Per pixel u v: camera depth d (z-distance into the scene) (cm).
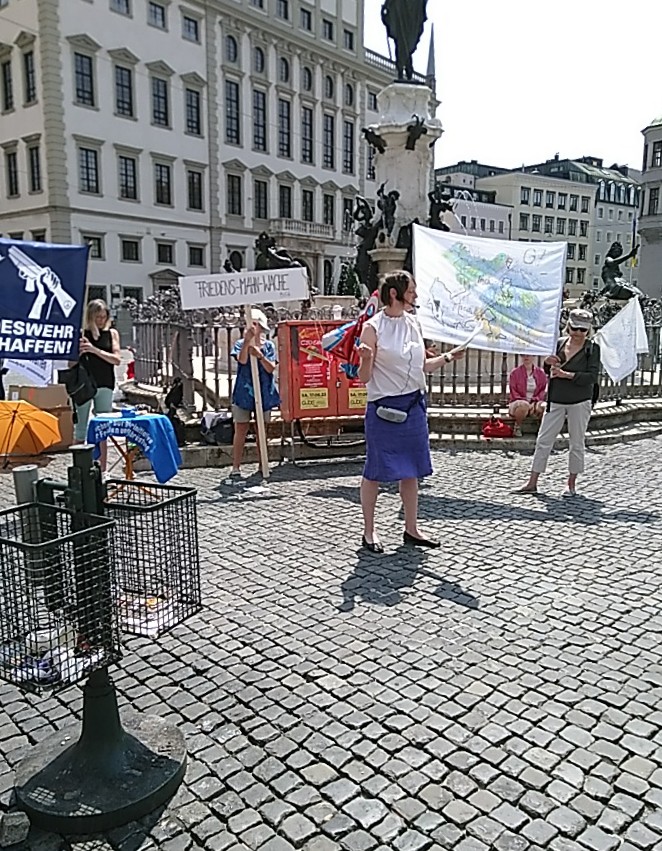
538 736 283
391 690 318
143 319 1086
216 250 4506
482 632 375
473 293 778
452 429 915
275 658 349
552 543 518
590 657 347
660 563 476
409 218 1262
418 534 516
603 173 9125
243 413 731
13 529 265
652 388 1129
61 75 3575
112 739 261
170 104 4131
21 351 562
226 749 277
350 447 852
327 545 517
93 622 247
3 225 3944
